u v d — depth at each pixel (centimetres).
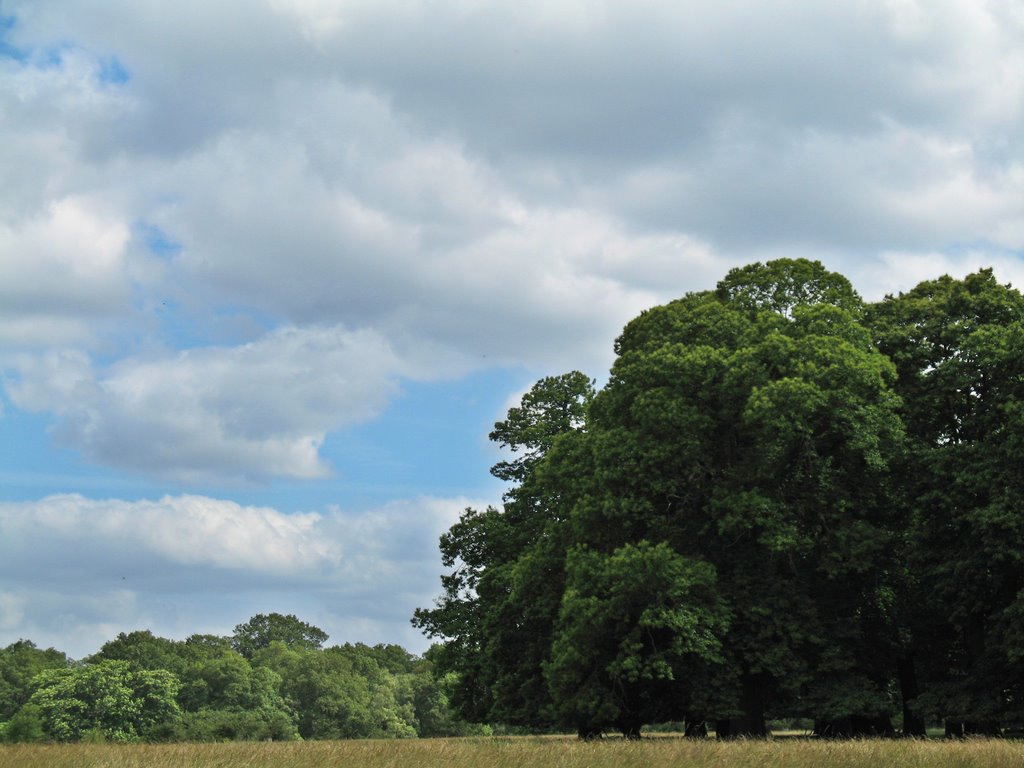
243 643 19538
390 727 13400
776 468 3638
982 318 3909
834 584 3759
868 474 3803
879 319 4131
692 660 3538
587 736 3738
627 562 3434
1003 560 3391
